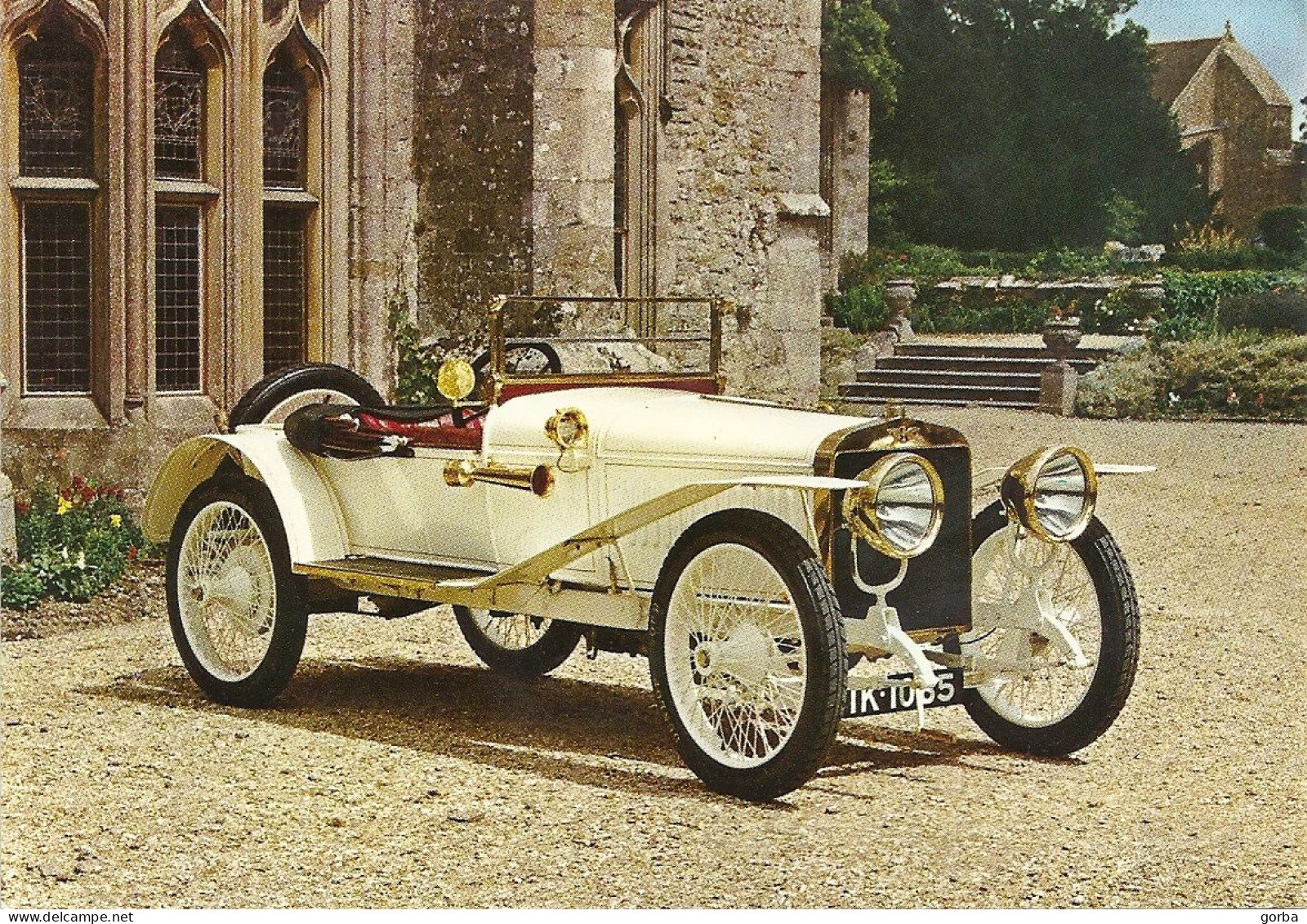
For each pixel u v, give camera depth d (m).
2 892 3.60
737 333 12.59
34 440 8.12
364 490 5.57
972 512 5.10
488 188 10.02
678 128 11.95
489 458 5.22
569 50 9.80
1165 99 21.41
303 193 9.23
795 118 13.09
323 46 9.15
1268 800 4.54
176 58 8.59
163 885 3.68
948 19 23.97
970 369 17.86
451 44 10.12
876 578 4.65
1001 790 4.63
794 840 4.09
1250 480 11.70
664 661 4.58
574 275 9.82
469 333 10.05
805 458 4.54
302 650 6.05
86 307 8.29
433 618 7.46
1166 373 16.69
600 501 5.02
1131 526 9.91
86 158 8.24
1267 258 19.50
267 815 4.25
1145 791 4.64
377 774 4.67
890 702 4.60
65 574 7.36
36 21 8.05
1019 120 23.36
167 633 6.88
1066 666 4.87
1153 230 21.31
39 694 5.68
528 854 3.95
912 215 24.22
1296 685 6.06
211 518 5.66
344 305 9.34
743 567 4.52
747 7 12.59
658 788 4.59
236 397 8.74
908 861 3.92
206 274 8.73
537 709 5.63
